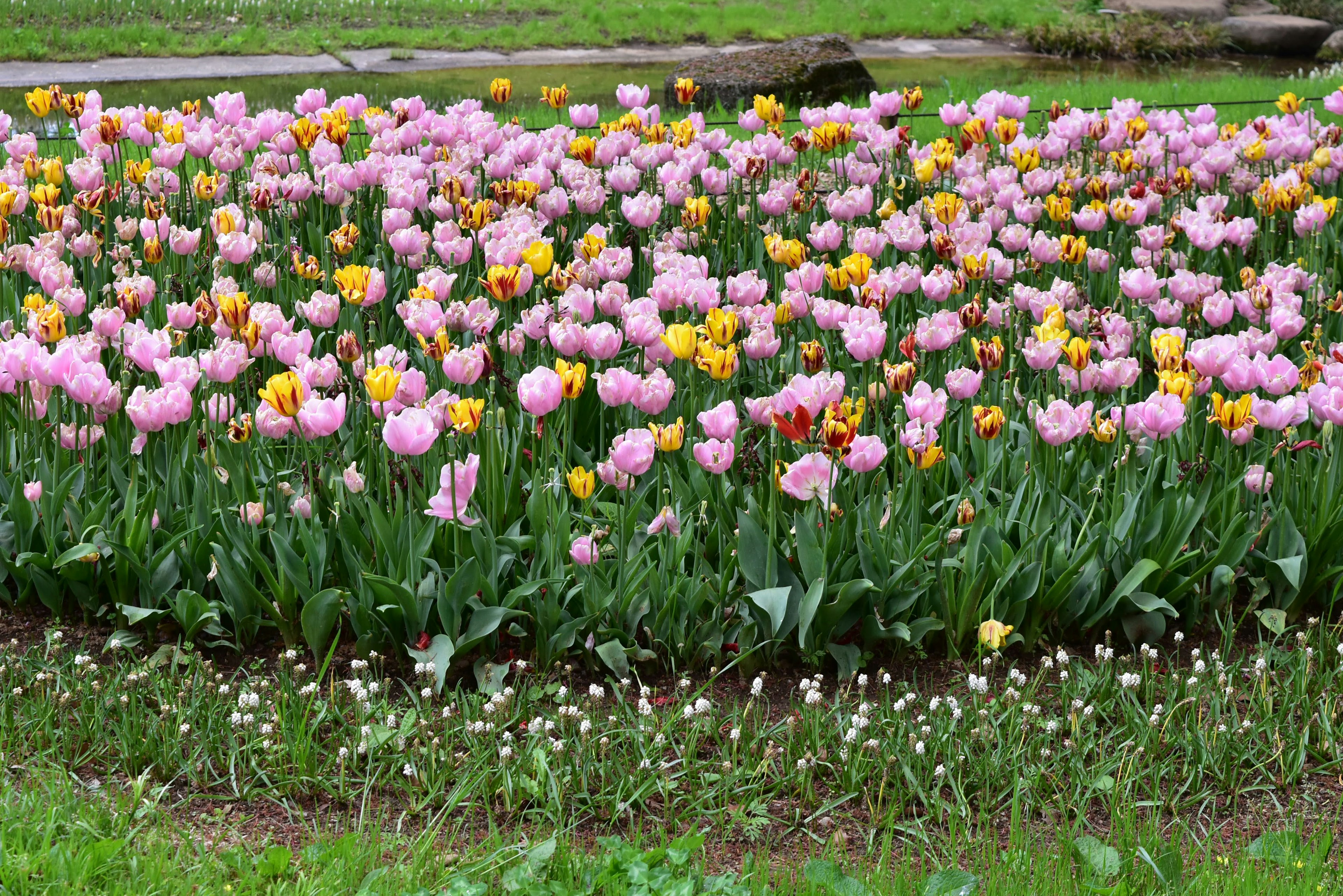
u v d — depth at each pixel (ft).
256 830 11.66
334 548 14.52
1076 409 14.53
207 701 13.03
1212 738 12.89
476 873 10.80
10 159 23.75
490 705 12.91
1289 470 16.03
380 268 23.07
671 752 12.92
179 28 67.92
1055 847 11.50
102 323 15.93
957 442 17.43
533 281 19.17
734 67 48.88
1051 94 49.11
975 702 13.14
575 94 54.80
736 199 25.02
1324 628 14.94
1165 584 14.90
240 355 14.49
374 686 12.96
